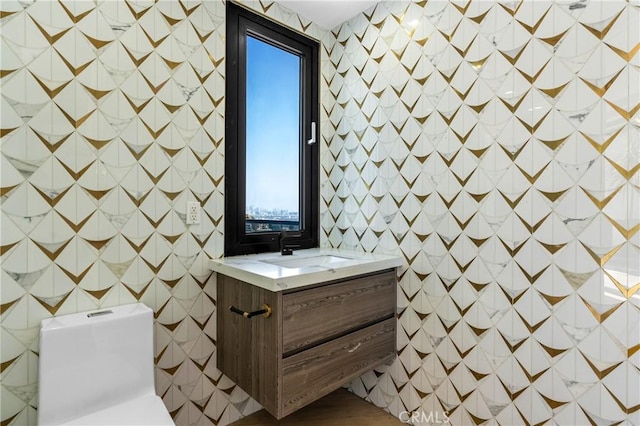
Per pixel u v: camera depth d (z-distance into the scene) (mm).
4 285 1189
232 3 1862
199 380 1685
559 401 1354
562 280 1345
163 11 1559
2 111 1180
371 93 2062
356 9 2092
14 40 1197
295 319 1414
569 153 1323
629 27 1186
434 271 1755
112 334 1274
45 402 1132
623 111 1202
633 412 1189
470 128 1608
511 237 1482
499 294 1521
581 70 1289
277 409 1354
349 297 1644
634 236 1185
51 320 1249
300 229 2258
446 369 1705
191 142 1659
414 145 1839
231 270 1581
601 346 1256
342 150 2266
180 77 1617
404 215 1892
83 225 1350
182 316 1631
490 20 1534
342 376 1606
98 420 1165
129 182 1463
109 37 1402
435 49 1740
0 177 1180
